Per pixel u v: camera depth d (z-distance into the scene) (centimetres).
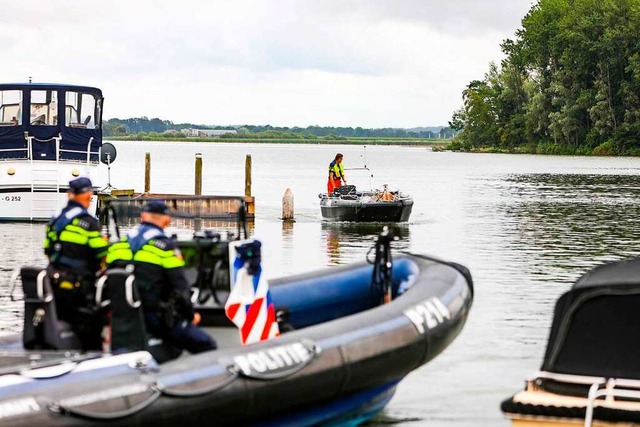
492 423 1136
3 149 3148
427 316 1126
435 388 1265
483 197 4819
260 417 966
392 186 5872
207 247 1092
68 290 977
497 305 1762
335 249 2614
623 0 12569
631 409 893
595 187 5697
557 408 920
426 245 2712
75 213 998
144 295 978
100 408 851
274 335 1101
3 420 810
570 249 2627
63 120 3172
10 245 2631
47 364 885
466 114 16262
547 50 13825
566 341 998
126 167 9594
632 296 975
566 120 12725
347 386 1033
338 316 1288
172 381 898
